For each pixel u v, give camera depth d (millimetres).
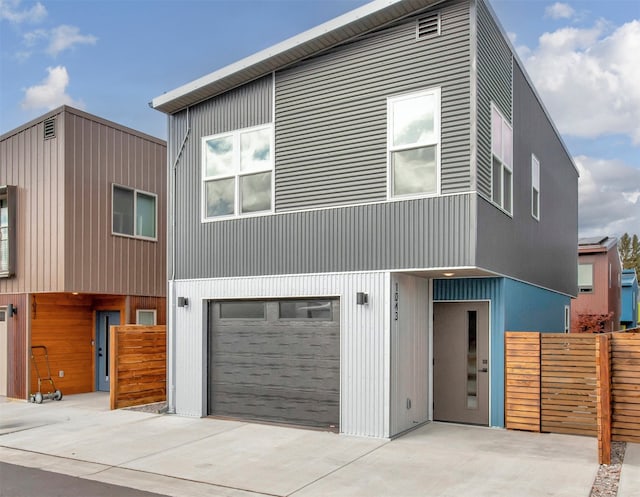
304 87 9648
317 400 9195
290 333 9570
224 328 10367
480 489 6047
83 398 13055
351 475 6625
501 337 9305
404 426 8875
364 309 8734
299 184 9555
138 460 7480
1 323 13523
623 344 7762
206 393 10445
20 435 9109
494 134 9062
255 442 8281
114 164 13594
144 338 11977
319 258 9234
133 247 14000
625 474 6441
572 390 8633
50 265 12445
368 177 8875
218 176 10555
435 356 9859
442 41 8391
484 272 8672
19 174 13250
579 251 22188
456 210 8109
